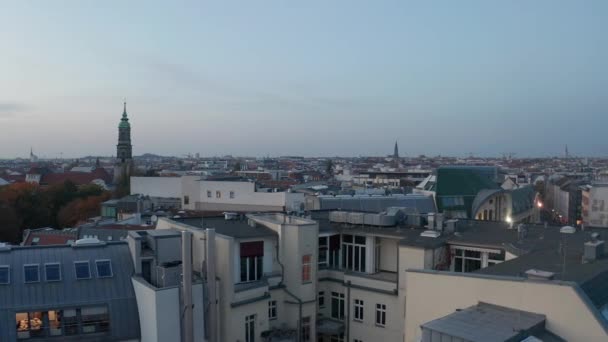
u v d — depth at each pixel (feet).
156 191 536.83
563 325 79.77
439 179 383.65
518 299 84.89
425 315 97.55
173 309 117.80
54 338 115.14
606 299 86.33
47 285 119.85
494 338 73.77
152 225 302.04
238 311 127.13
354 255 158.40
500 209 373.20
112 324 119.55
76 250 131.03
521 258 111.86
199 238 134.51
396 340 139.13
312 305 145.28
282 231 144.15
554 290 80.94
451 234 147.13
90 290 121.90
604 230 152.25
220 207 416.26
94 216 482.69
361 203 337.93
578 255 113.80
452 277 93.81
